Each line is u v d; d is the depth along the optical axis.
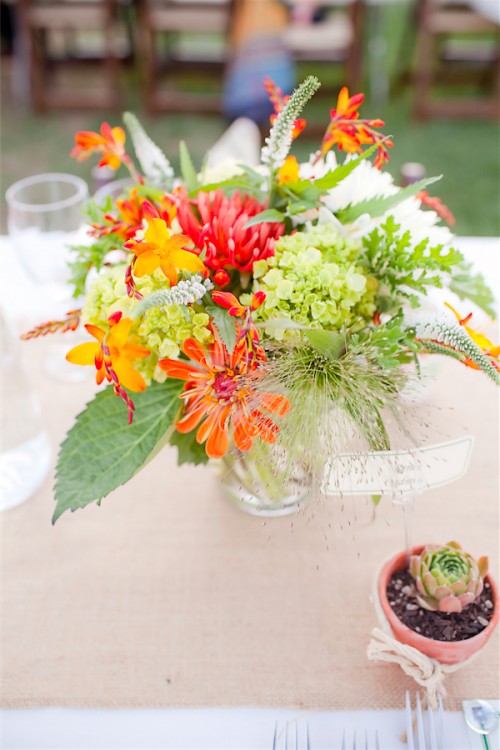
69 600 0.73
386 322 0.61
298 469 0.58
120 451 0.62
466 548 0.76
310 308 0.59
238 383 0.56
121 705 0.63
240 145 1.32
